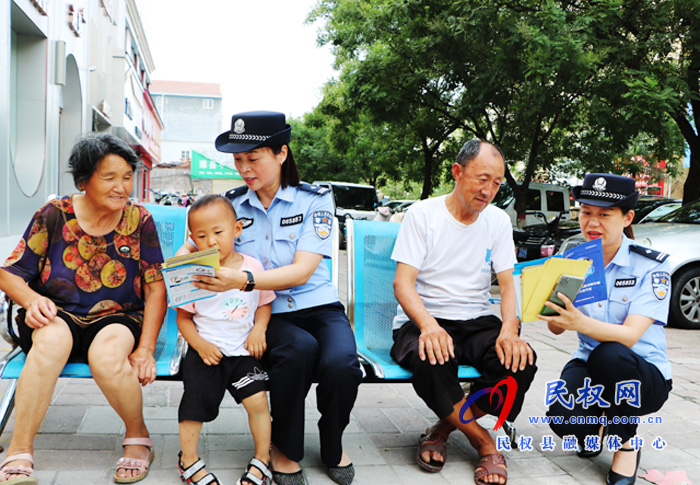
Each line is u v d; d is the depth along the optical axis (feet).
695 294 20.76
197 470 7.33
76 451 8.20
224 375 7.59
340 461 7.79
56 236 7.89
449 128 45.32
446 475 8.15
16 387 7.40
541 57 26.66
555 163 43.86
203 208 7.66
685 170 77.51
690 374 14.26
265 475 7.40
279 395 7.45
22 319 7.62
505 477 7.87
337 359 7.54
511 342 7.98
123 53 83.30
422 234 8.79
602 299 7.80
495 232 8.99
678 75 27.91
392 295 10.14
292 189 8.77
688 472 8.54
